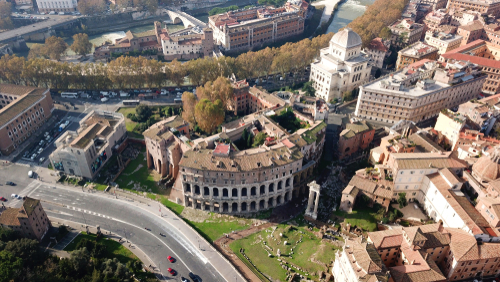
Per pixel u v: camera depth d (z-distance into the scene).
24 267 144.25
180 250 161.88
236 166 169.50
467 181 172.50
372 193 173.12
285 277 151.50
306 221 177.62
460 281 145.00
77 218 177.38
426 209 174.00
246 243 167.12
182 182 177.75
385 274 126.31
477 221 148.88
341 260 138.88
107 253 157.25
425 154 178.38
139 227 173.25
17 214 157.62
